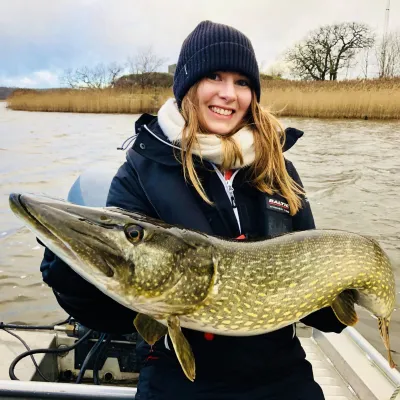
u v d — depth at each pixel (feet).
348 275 2.23
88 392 2.31
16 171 12.28
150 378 2.11
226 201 2.29
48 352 3.14
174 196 2.18
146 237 1.89
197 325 2.03
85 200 3.49
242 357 2.09
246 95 2.46
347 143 19.15
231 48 2.36
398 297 5.31
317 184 11.39
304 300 2.14
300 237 2.20
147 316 1.98
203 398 2.04
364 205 9.43
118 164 13.14
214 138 2.29
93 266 1.81
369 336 4.80
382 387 2.89
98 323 2.12
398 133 22.54
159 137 2.27
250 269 2.04
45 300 5.31
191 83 2.40
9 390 2.28
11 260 6.28
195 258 1.96
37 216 1.78
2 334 3.45
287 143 2.73
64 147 17.49
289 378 2.16
